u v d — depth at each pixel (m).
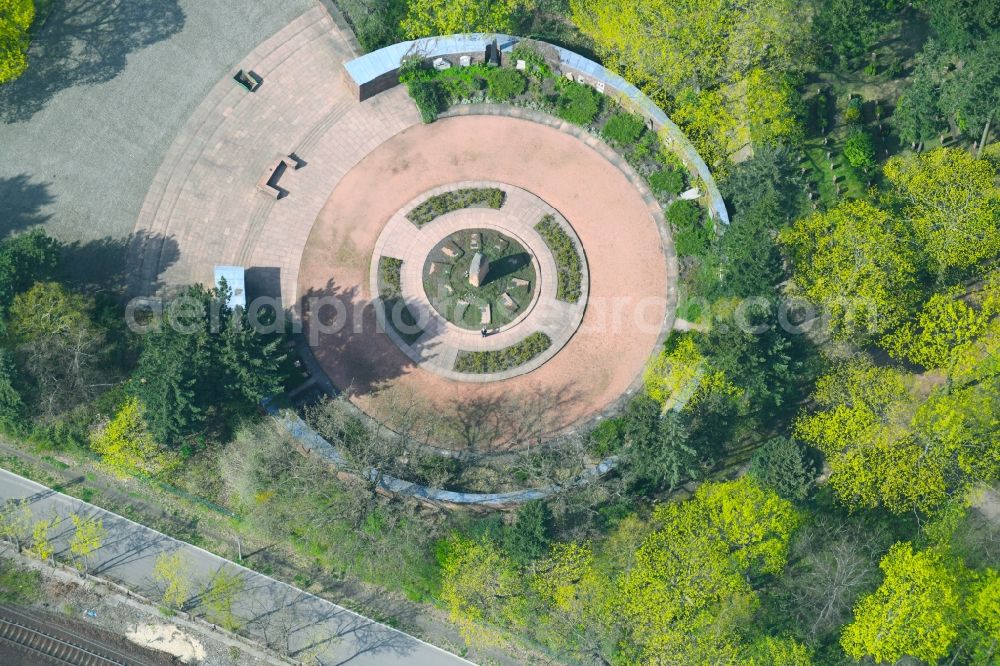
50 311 136.75
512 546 131.12
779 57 153.12
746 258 137.75
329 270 150.12
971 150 153.50
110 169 153.12
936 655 125.69
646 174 154.62
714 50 147.38
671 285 149.88
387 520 139.25
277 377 136.38
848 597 134.38
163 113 156.12
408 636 137.62
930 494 132.50
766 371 135.25
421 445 142.50
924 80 146.12
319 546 140.00
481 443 142.88
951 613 126.88
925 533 133.88
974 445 132.50
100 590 137.88
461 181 154.62
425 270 150.12
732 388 137.88
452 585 131.88
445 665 136.62
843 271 137.00
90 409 142.00
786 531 128.12
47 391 138.38
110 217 151.00
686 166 153.25
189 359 132.00
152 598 137.62
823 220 139.00
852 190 153.38
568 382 145.75
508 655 137.12
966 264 139.38
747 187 145.50
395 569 138.75
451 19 153.12
